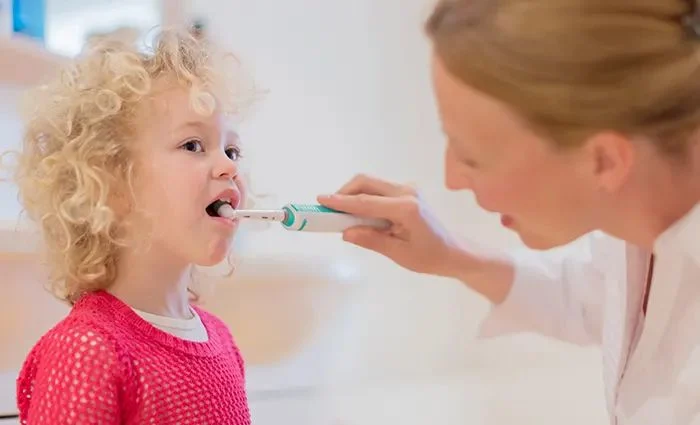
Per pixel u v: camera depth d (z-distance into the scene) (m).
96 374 0.55
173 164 0.61
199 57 0.69
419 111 1.46
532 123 0.50
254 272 0.85
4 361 0.72
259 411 0.90
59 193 0.60
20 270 0.70
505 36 0.48
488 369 1.33
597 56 0.46
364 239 0.71
